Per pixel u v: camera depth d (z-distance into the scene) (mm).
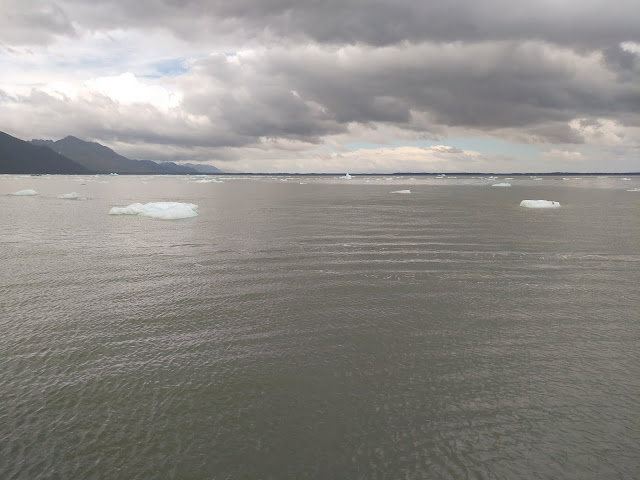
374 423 7281
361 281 15281
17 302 13008
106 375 8766
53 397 7980
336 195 62594
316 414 7527
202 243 22250
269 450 6602
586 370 9047
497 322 11586
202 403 7824
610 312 12328
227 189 80812
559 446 6707
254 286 14672
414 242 22422
